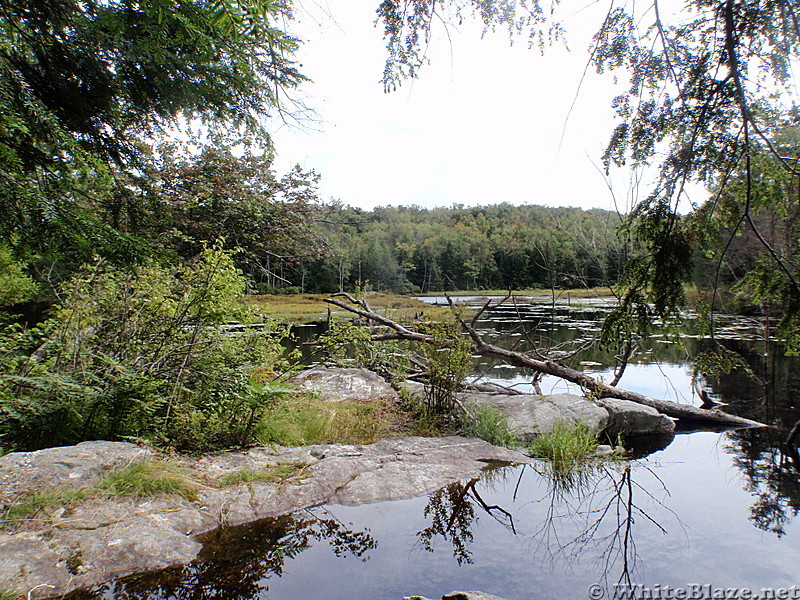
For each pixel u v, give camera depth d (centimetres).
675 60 183
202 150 795
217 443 457
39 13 263
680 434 627
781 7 154
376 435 543
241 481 376
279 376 564
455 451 492
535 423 580
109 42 278
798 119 173
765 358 1120
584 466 477
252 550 293
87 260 268
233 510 337
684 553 306
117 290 482
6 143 254
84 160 287
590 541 321
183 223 738
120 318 489
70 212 259
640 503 389
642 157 203
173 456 406
